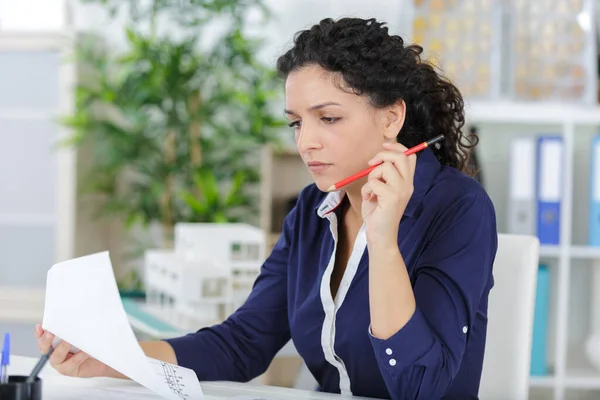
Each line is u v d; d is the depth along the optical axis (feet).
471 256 4.35
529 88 10.19
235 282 8.08
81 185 13.20
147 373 3.89
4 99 13.01
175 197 13.76
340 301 4.66
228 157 13.14
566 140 9.86
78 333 3.86
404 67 4.48
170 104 13.26
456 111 5.08
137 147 12.80
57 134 12.94
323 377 4.95
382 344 4.00
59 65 12.87
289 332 5.31
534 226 9.91
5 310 12.64
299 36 4.49
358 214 4.82
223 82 13.35
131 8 13.00
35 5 14.40
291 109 4.41
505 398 5.08
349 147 4.34
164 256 8.46
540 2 10.14
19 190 13.06
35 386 3.58
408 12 10.36
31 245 13.03
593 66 10.05
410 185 4.06
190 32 13.75
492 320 5.15
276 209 12.93
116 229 14.69
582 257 10.67
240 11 12.86
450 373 4.07
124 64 13.10
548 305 10.36
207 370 4.97
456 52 10.12
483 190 4.65
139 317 7.93
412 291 4.07
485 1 10.09
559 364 9.85
